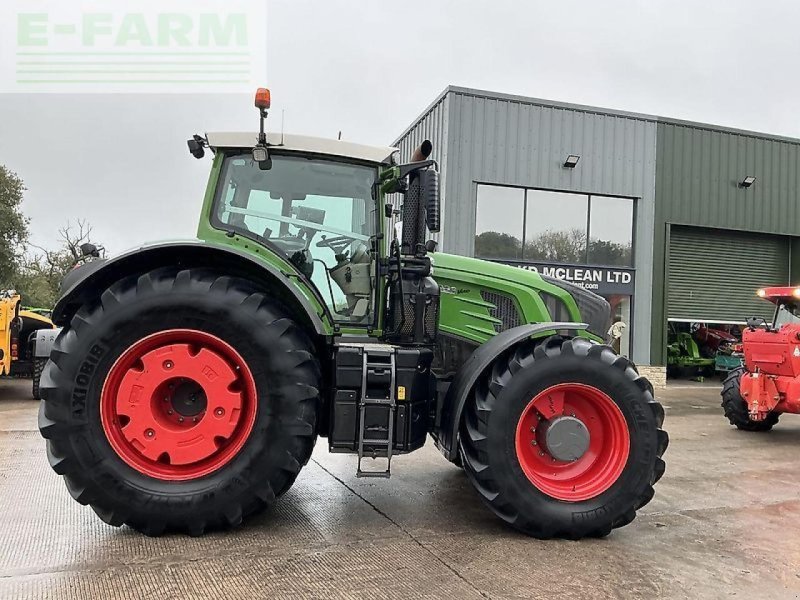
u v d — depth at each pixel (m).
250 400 3.08
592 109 11.71
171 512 2.95
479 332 3.93
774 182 13.30
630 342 12.20
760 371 6.82
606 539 3.23
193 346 3.09
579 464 3.38
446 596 2.46
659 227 12.38
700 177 12.64
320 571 2.66
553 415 3.33
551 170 11.42
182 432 3.03
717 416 8.39
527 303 3.93
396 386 3.20
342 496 3.87
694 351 13.73
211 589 2.44
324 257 3.56
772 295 7.41
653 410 3.29
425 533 3.21
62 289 3.33
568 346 3.30
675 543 3.20
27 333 9.88
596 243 11.93
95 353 2.95
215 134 3.43
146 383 3.01
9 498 3.67
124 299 3.00
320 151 3.46
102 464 2.92
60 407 2.91
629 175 12.02
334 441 3.16
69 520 3.25
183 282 3.03
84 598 2.33
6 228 22.06
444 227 10.77
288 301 3.40
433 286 3.57
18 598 2.32
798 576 2.78
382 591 2.48
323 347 3.44
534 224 11.46
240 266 3.28
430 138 11.56
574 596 2.50
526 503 3.14
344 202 3.59
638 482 3.23
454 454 3.22
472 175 10.90
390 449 3.12
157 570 2.61
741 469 5.07
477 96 10.91
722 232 13.28
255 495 3.03
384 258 3.59
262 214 3.51
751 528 3.48
